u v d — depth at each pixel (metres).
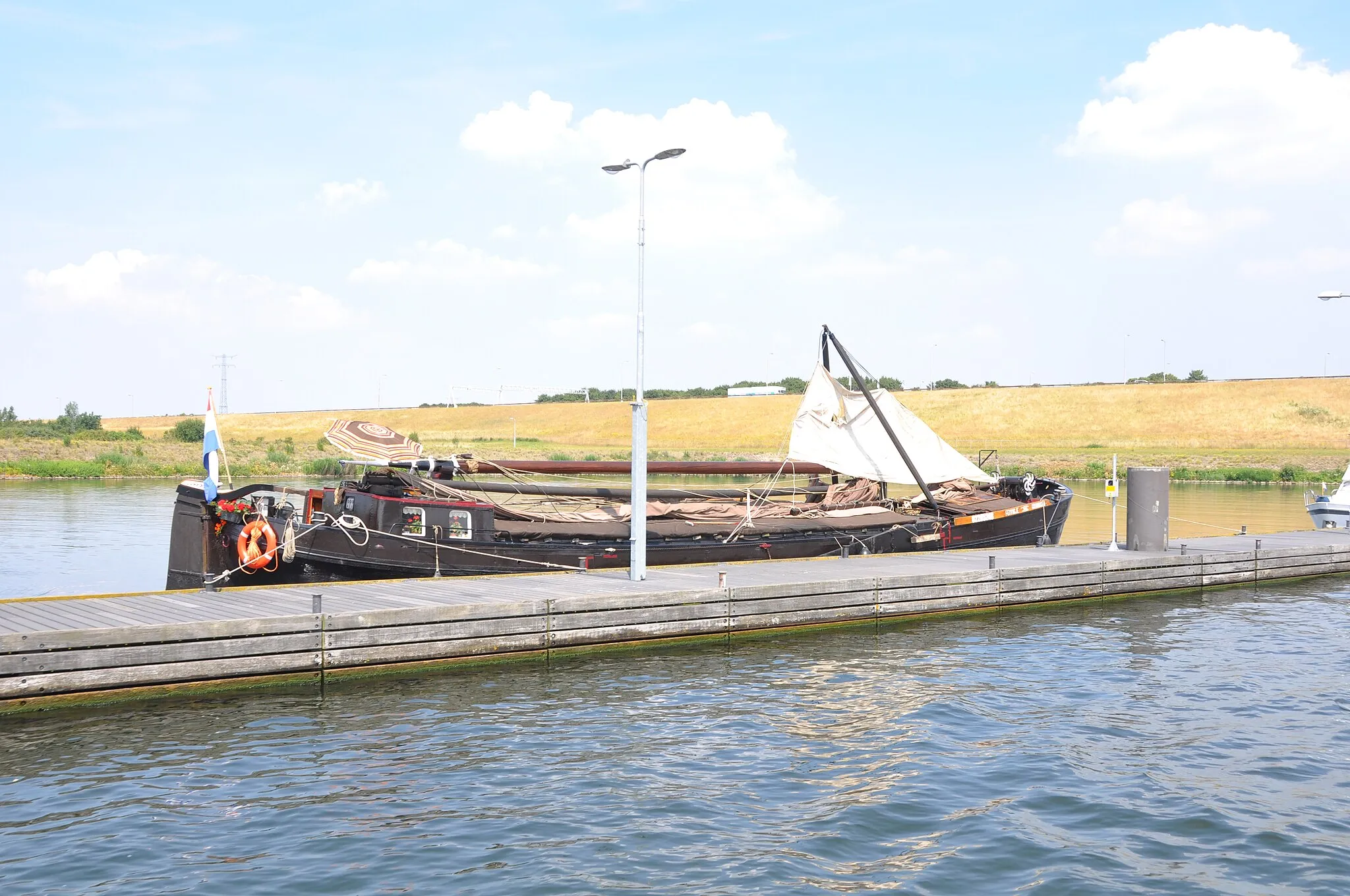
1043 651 20.67
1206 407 137.25
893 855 10.64
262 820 11.45
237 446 110.69
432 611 18.03
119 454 95.81
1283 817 11.75
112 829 11.14
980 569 25.38
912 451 36.72
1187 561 28.36
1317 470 89.81
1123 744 14.51
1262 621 24.02
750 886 9.84
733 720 15.61
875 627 22.91
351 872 10.10
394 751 13.94
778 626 21.75
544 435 146.38
